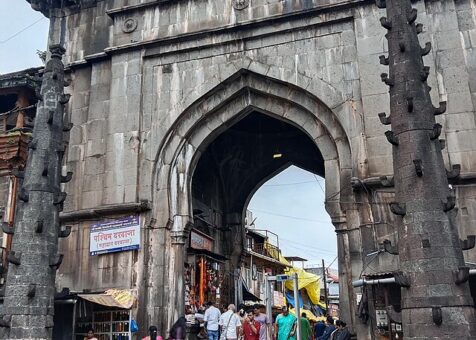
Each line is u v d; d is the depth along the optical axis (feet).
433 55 39.83
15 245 31.96
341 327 35.96
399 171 25.88
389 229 37.14
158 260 43.86
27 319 30.35
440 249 23.62
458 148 37.32
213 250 59.82
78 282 44.93
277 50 45.01
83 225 46.70
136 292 42.88
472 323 22.45
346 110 41.29
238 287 62.18
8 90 51.67
